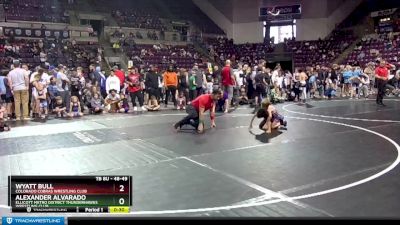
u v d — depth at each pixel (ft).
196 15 119.14
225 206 13.29
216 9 117.39
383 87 44.70
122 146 23.35
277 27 112.06
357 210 12.61
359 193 14.23
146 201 13.93
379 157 19.42
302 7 107.24
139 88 43.24
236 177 16.56
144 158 20.24
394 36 90.07
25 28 81.46
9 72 38.27
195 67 45.24
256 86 46.09
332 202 13.39
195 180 16.28
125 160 19.90
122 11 107.65
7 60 65.41
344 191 14.48
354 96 56.18
